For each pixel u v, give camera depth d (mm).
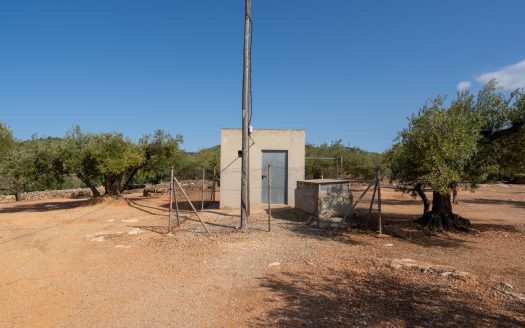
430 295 5145
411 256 7441
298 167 15547
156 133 19938
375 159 29688
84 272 6453
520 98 9867
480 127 9664
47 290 5578
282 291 5352
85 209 16062
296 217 12344
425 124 9312
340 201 11859
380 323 4277
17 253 7977
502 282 5621
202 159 37844
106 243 8695
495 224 12055
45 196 24766
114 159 16797
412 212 14891
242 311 4668
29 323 4453
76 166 16922
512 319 4379
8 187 24297
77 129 18094
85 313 4715
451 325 4223
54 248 8367
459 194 25719
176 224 11234
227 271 6359
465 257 7469
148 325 4332
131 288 5590
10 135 19297
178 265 6754
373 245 8484
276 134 15547
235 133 15195
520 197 23344
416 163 9594
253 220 11766
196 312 4668
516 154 10180
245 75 10578
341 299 5016
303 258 7164
